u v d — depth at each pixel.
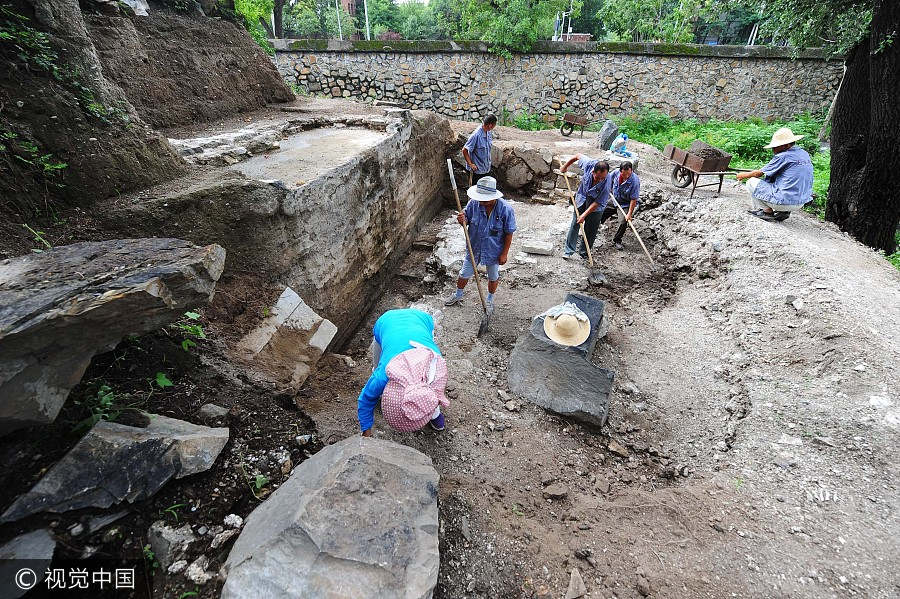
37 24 3.46
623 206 6.95
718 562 2.67
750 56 14.40
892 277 5.62
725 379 4.39
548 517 3.00
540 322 4.25
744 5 10.54
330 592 1.91
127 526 2.24
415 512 2.28
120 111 3.94
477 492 3.09
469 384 4.25
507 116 15.46
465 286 5.80
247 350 3.61
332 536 2.03
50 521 2.12
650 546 2.78
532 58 14.91
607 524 2.94
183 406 2.88
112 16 5.94
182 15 7.28
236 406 3.03
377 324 3.39
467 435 3.63
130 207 3.48
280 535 2.01
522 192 9.48
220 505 2.46
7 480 2.16
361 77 14.57
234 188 3.92
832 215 7.90
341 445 2.64
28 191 3.17
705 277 6.19
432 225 9.27
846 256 6.02
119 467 2.29
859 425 3.48
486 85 15.07
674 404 4.21
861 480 3.14
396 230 7.39
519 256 6.69
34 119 3.30
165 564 2.17
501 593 2.46
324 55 14.17
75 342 1.99
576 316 4.12
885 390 3.69
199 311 3.54
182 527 2.31
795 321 4.68
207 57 7.23
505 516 2.94
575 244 6.61
